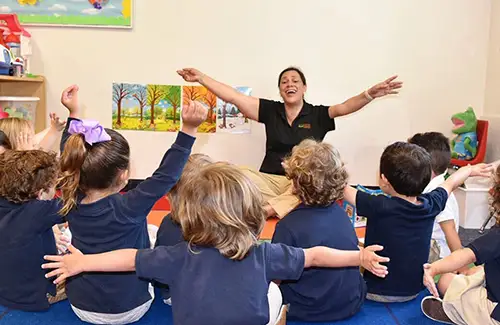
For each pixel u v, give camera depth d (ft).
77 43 10.52
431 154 6.88
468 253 4.74
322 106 9.49
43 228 5.30
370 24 10.45
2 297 5.51
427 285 4.72
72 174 4.86
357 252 4.45
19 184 5.21
